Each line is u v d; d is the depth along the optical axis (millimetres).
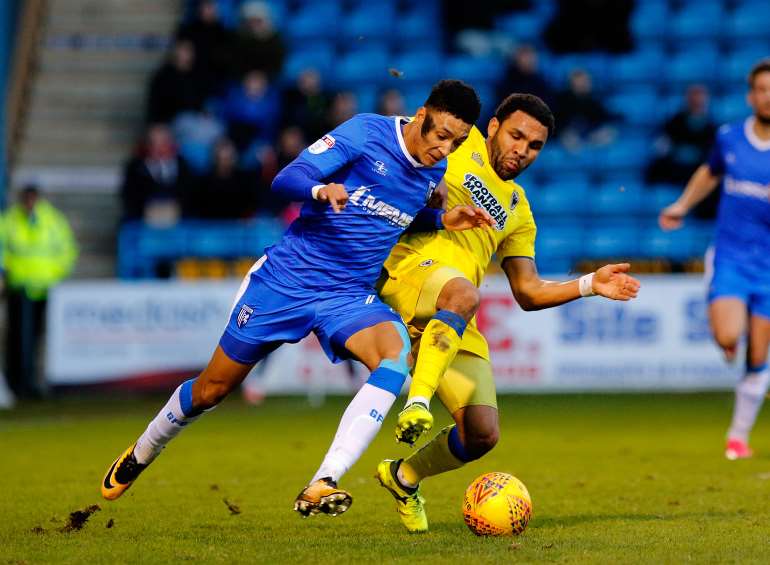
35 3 77812
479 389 19891
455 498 24703
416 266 20406
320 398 55469
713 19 72562
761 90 31688
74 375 55875
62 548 18031
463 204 20688
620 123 68438
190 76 65625
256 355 19156
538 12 74312
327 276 18906
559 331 53125
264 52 65500
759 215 32500
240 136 63750
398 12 76125
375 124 18922
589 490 25938
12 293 56375
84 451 35781
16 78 74188
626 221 63156
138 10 78938
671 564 16016
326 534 19625
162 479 28625
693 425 43688
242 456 34125
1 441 39031
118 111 75688
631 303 52781
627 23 69062
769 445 36719
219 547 17922
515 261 21438
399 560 16406
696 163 61000
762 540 18281
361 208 18766
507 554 16844
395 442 38750
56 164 73375
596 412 49781
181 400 19734
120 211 70812
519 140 20172
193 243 60938
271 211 61219
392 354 18156
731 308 32375
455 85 18250
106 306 55781
